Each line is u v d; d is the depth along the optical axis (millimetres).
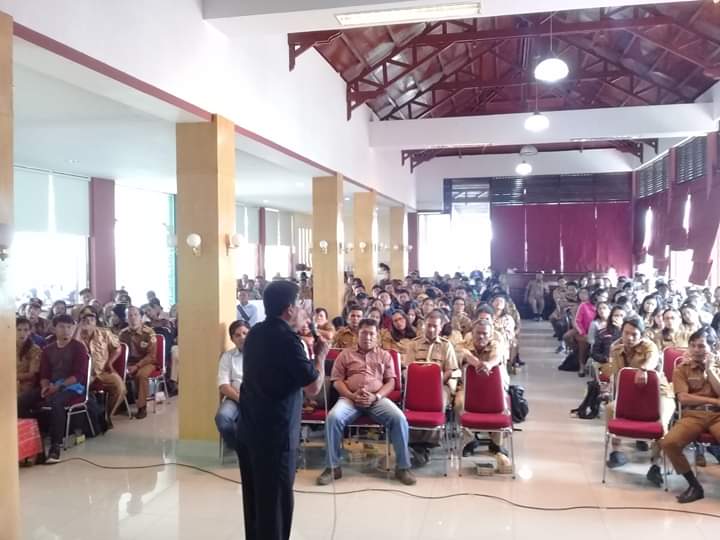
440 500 3787
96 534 3342
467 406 4352
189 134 4848
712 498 3779
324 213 8680
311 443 4918
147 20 3945
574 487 3992
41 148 7508
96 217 10266
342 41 7777
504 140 10188
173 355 6848
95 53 3441
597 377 5758
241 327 4605
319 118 7762
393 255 14391
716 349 4145
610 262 14617
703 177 9664
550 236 15000
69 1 3230
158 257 12664
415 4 4391
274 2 4559
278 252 17422
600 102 12445
